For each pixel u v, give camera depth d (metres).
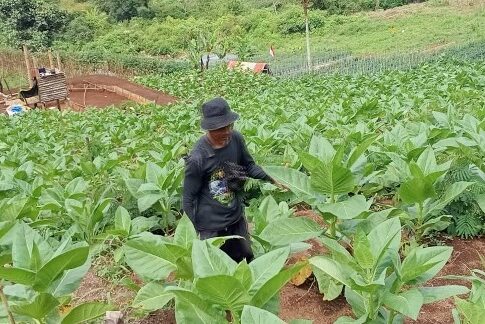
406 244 4.87
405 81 16.78
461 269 4.68
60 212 5.77
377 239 3.31
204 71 28.03
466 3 46.38
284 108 13.04
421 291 3.13
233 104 16.28
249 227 5.34
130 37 43.09
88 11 47.00
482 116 7.55
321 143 4.64
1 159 8.77
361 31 42.72
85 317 3.30
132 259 3.60
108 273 5.02
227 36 42.97
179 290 2.72
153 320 4.28
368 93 14.50
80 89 29.31
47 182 7.16
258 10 49.38
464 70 17.05
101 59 35.56
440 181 5.11
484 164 5.39
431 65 21.17
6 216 4.77
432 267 3.12
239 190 4.45
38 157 9.28
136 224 5.28
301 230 4.09
